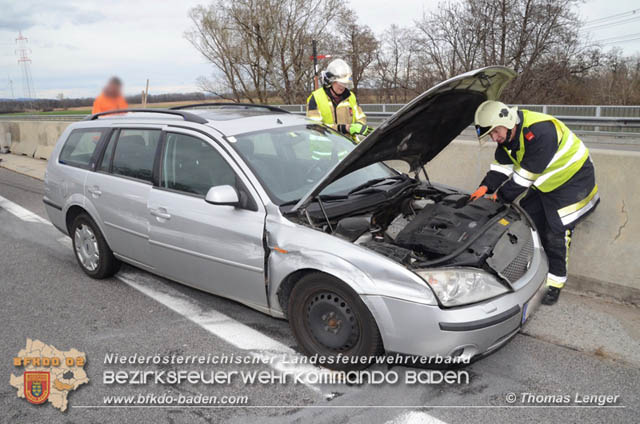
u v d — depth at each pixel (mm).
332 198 3486
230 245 3459
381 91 44750
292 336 3686
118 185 4301
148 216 4012
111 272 4852
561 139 3666
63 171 4961
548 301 4000
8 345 3719
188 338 3725
